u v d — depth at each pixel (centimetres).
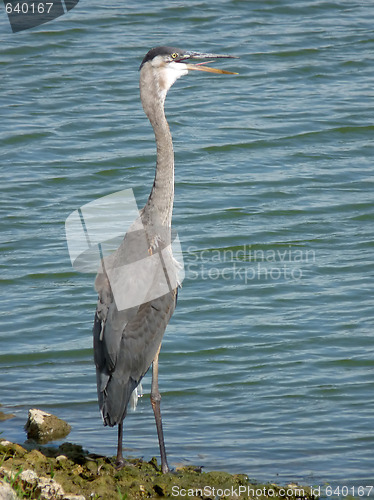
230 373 1240
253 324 1387
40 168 2020
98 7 3097
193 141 2152
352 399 1149
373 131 2228
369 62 2642
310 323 1383
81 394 1184
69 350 1316
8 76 2552
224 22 2936
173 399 1173
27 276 1562
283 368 1251
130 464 943
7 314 1424
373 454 1004
